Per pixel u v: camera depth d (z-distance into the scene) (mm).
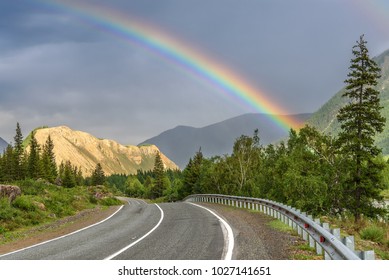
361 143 36438
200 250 11430
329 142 38750
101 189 59312
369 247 15047
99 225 21250
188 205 36625
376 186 37469
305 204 34656
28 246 14430
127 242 13766
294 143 42781
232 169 60375
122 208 37031
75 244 14078
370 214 37062
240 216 22719
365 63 37875
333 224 20500
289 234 14461
